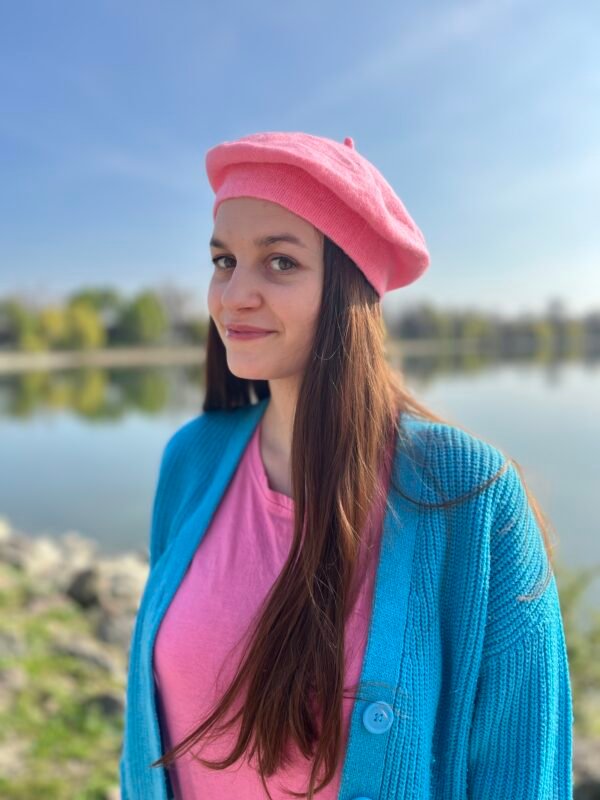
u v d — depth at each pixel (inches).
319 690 44.6
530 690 45.4
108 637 202.7
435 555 47.4
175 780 54.1
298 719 44.8
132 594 236.7
